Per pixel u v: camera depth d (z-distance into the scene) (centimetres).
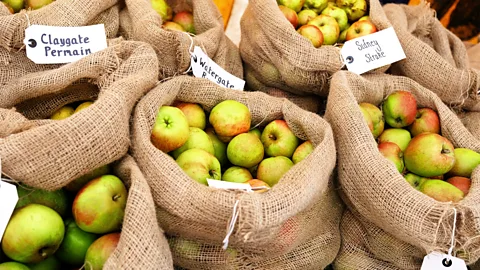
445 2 170
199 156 81
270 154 93
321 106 121
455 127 99
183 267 81
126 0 106
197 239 76
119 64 84
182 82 90
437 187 84
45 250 65
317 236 86
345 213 92
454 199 81
